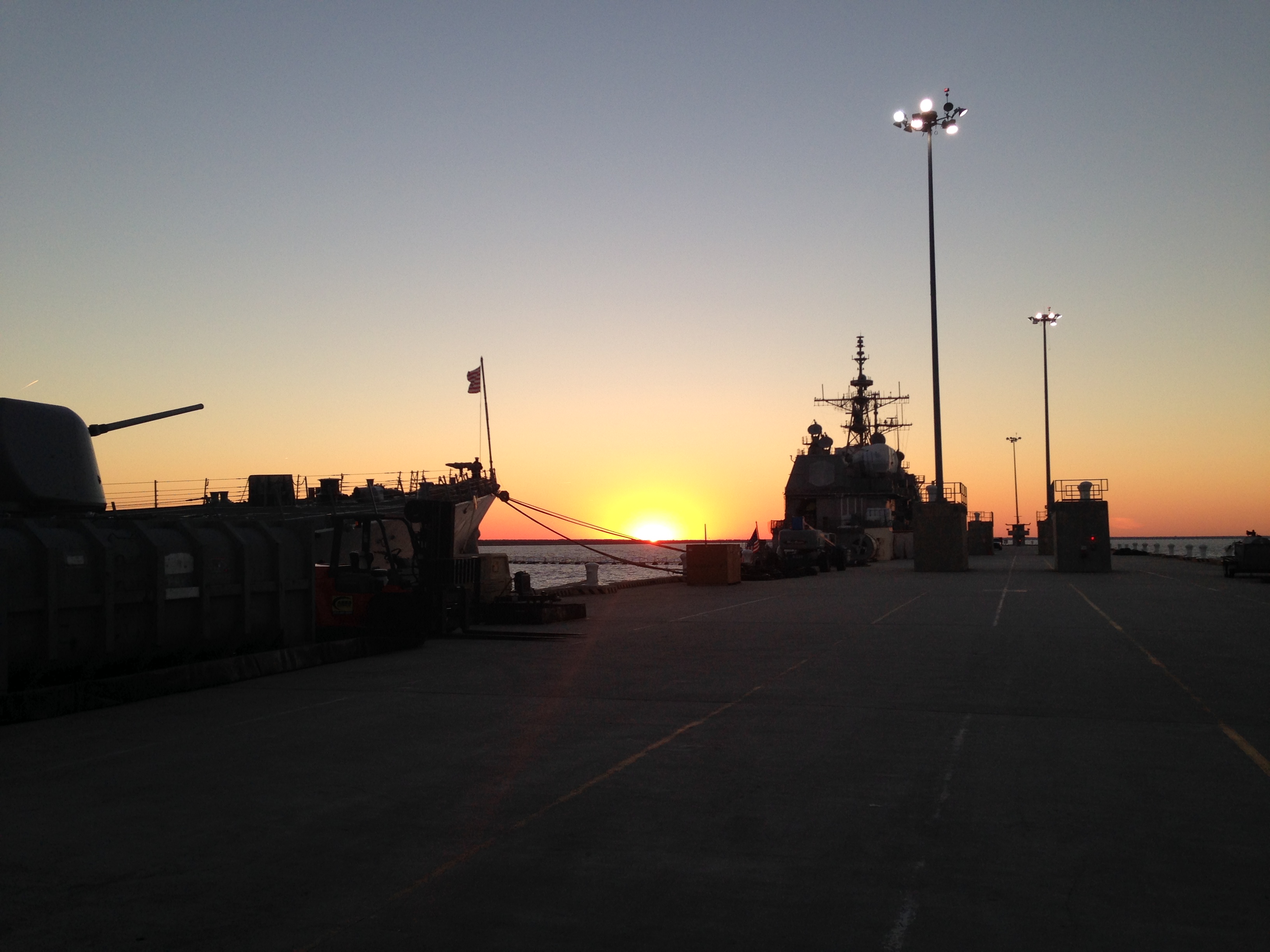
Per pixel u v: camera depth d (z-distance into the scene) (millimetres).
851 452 68125
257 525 15062
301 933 4488
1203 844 5699
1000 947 4270
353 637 16922
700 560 36594
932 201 43094
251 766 7945
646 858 5504
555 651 15875
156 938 4453
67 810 6688
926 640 16391
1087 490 41594
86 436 15484
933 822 6160
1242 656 13883
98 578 11836
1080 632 17234
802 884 5074
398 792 7027
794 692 11297
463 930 4500
